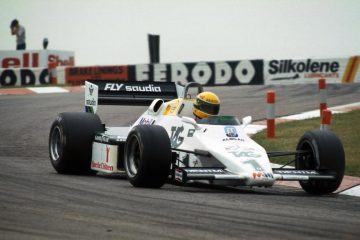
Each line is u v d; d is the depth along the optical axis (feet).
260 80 322.14
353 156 156.15
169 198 105.19
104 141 134.00
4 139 193.26
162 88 158.61
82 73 341.41
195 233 79.51
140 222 84.89
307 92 289.94
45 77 350.64
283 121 213.87
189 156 123.13
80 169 140.26
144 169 114.93
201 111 127.54
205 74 325.62
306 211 98.12
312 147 120.78
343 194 123.24
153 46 339.36
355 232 83.20
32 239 74.84
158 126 118.62
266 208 98.94
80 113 142.20
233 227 83.66
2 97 293.43
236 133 122.21
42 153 172.76
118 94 154.30
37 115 237.45
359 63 312.50
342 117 212.02
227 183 112.57
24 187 113.60
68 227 81.05
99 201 100.22
